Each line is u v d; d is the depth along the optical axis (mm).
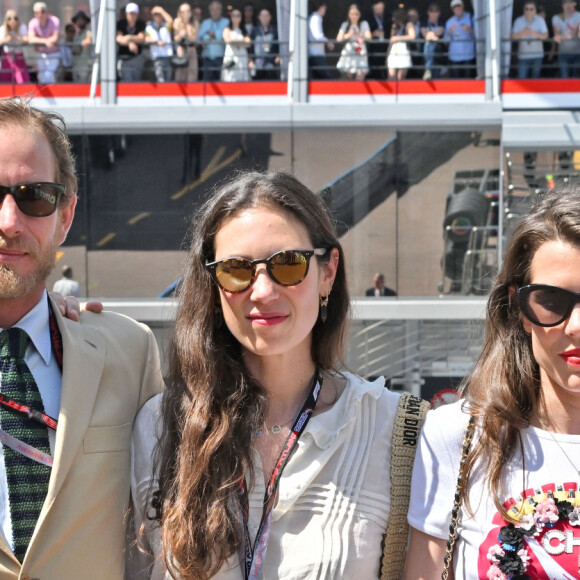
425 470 1975
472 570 1852
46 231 2096
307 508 1975
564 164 10203
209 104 9922
